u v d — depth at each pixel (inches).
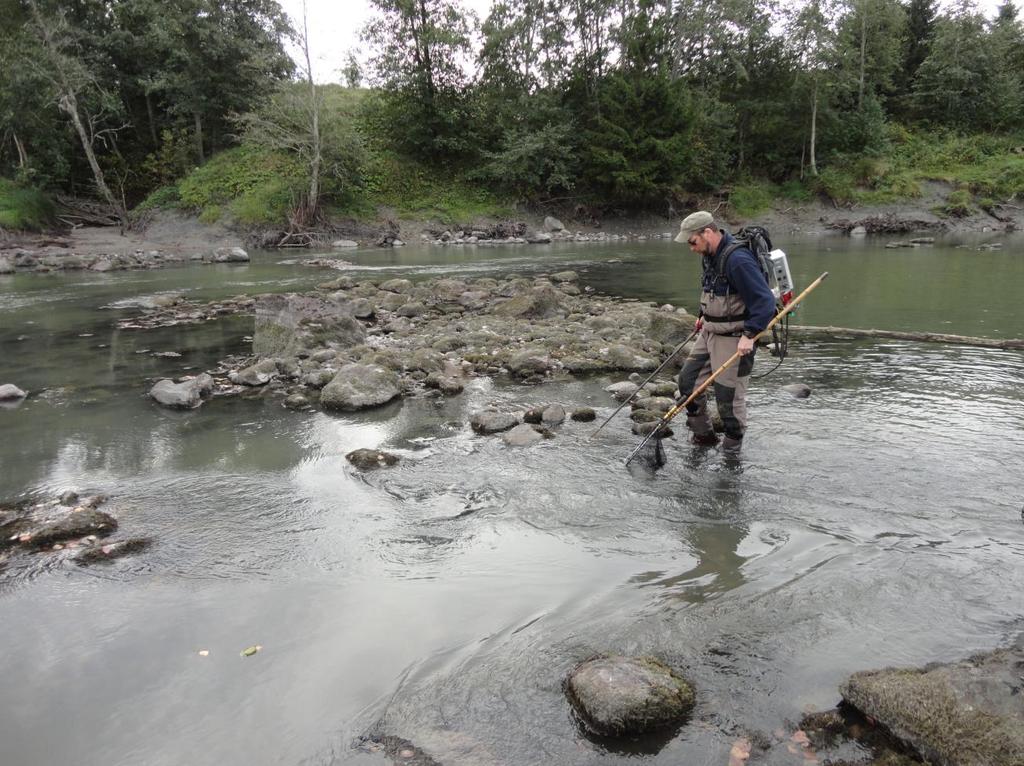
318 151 1066.7
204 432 214.2
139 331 387.2
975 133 1552.7
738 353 172.1
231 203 1091.3
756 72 1471.5
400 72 1252.5
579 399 242.7
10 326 405.4
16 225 987.3
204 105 1210.0
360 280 583.2
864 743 83.3
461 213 1224.8
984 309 414.6
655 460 175.6
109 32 1262.3
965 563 124.3
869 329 355.9
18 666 102.4
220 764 82.6
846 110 1493.6
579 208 1294.3
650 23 1317.7
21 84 1020.5
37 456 195.9
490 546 138.3
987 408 218.5
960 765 76.8
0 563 133.7
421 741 85.2
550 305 410.6
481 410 220.8
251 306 465.7
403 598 119.5
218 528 148.1
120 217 1110.4
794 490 159.8
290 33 1167.6
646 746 83.5
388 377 249.0
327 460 187.9
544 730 86.5
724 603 114.3
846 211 1334.9
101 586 125.1
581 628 108.6
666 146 1229.1
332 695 94.5
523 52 1315.2
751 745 83.0
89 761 83.7
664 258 800.9
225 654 104.3
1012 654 94.9
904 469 169.3
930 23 1813.5
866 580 119.3
